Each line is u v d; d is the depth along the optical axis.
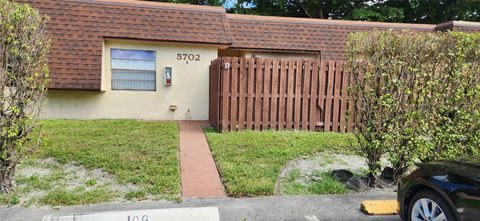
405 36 4.94
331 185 5.00
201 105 10.70
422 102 4.97
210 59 10.63
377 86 5.02
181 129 8.84
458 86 4.99
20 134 4.59
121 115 10.28
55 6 9.60
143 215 3.81
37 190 4.62
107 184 4.86
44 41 4.84
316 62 8.65
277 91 8.55
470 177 3.19
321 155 6.49
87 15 9.72
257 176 5.23
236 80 8.32
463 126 5.06
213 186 4.98
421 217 3.65
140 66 10.27
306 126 8.71
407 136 4.96
